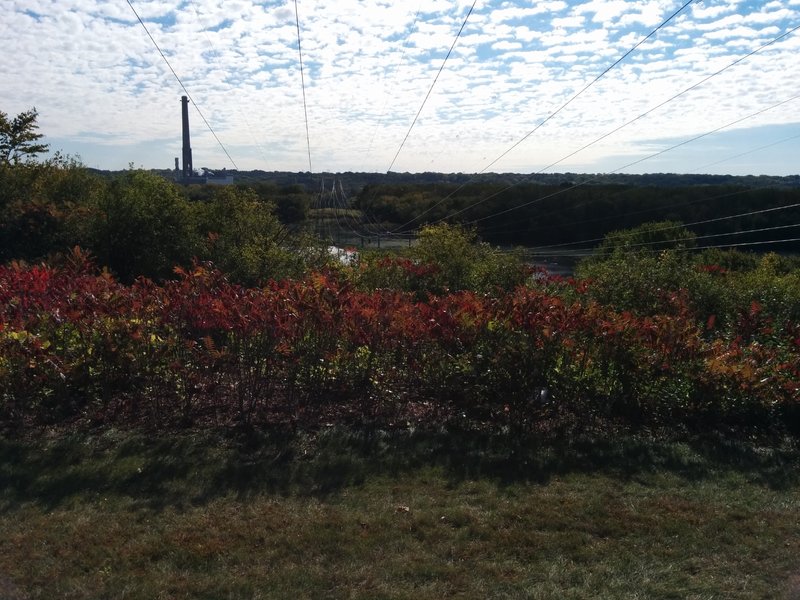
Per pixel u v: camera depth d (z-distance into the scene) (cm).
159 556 361
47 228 1346
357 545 373
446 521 404
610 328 596
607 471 493
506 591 333
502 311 604
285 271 1086
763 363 617
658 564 363
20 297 612
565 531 397
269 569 349
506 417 581
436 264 1107
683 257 1054
